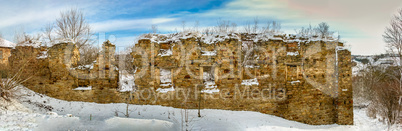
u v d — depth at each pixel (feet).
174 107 43.21
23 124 30.25
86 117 37.37
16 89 40.14
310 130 41.55
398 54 83.66
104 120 36.06
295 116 45.14
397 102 63.77
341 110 46.62
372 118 70.33
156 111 41.24
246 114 42.42
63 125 32.40
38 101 41.86
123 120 36.45
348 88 47.09
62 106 42.14
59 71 44.78
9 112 34.35
